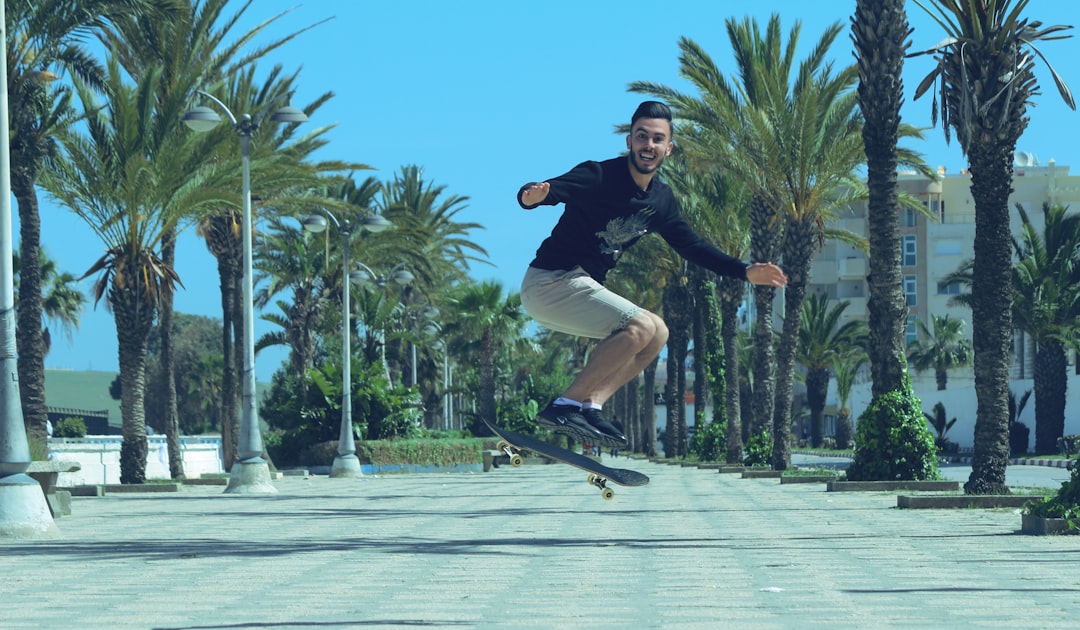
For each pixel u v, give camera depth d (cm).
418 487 2906
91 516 1717
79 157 2722
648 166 627
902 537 1170
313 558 1003
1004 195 1798
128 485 2792
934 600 691
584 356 8688
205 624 617
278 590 773
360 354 5600
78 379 16138
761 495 2109
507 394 8050
